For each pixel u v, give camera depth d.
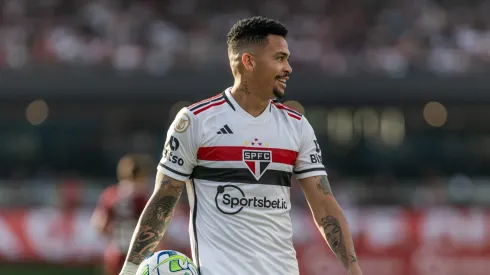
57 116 95.12
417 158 100.00
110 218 39.22
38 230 59.41
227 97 18.75
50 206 64.19
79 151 95.69
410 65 87.88
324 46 91.81
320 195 19.19
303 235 57.38
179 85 85.94
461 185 76.06
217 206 18.38
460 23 96.06
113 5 96.81
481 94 86.19
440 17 96.31
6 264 59.31
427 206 66.81
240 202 18.34
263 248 18.34
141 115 96.06
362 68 88.31
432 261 57.78
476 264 57.69
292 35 93.62
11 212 59.56
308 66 88.75
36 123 95.00
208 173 18.50
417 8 97.62
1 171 94.38
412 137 100.12
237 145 18.41
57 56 88.25
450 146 99.56
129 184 39.41
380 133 101.31
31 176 92.44
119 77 85.62
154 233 18.92
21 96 84.94
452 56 89.81
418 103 87.12
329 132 102.25
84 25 92.25
